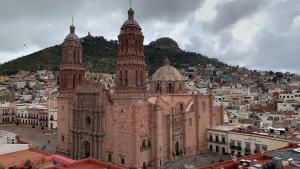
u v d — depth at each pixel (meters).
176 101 123.31
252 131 119.56
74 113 115.75
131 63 100.19
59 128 124.81
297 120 137.75
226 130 123.06
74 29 125.75
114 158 103.38
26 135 160.12
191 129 123.75
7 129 179.00
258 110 186.75
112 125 104.25
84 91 111.75
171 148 112.62
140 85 102.38
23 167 63.25
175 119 116.00
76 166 60.84
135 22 102.31
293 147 72.62
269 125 137.00
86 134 111.00
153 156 104.62
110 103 104.94
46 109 188.75
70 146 120.19
